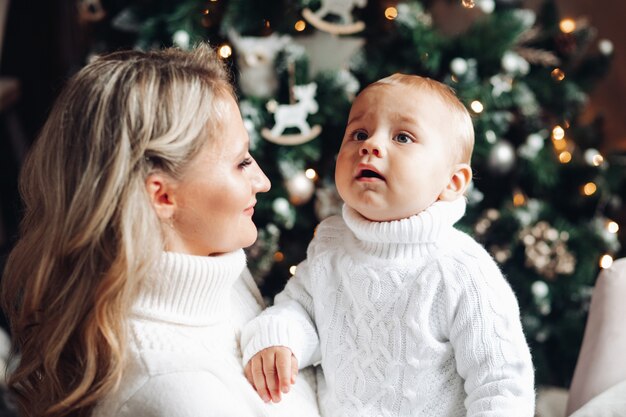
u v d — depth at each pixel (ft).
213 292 3.51
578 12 11.10
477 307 3.54
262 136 7.76
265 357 3.63
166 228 3.39
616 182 8.84
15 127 11.26
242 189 3.44
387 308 3.65
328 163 8.08
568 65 8.62
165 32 7.75
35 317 3.33
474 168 7.82
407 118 3.67
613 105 11.21
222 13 7.89
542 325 8.46
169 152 3.22
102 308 3.14
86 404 3.19
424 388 3.63
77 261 3.19
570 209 8.76
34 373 3.47
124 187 3.13
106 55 3.43
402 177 3.59
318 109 7.76
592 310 4.86
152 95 3.20
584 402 4.48
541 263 8.02
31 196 3.36
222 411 3.15
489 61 7.81
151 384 3.14
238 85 7.88
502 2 7.89
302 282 4.01
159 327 3.34
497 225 8.02
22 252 3.35
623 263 4.91
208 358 3.34
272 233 7.79
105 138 3.13
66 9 11.48
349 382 3.75
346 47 7.91
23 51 11.69
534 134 8.21
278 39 7.62
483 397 3.49
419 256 3.65
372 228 3.65
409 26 7.56
